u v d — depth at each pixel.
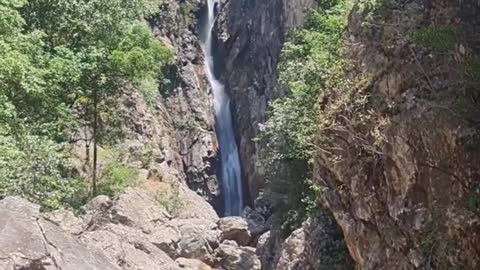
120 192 20.12
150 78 21.03
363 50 10.54
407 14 9.59
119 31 19.47
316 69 15.50
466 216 7.59
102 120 21.92
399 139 8.88
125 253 14.93
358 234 10.20
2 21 13.19
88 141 22.53
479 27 8.50
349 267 12.19
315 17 19.89
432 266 7.97
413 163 8.60
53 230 6.88
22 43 13.88
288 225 17.88
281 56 22.48
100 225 16.77
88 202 18.39
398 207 8.88
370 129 9.62
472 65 7.84
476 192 7.55
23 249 6.16
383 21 10.10
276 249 18.44
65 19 18.34
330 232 12.86
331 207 11.43
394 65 9.36
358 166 10.11
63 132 19.34
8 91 13.20
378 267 9.38
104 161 23.61
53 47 18.16
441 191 8.09
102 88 19.31
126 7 20.25
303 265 13.50
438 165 8.16
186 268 17.47
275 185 18.64
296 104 16.42
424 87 8.71
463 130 7.88
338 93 11.01
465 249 7.57
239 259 20.25
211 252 20.41
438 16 9.09
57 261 6.39
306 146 15.37
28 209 6.73
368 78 10.01
